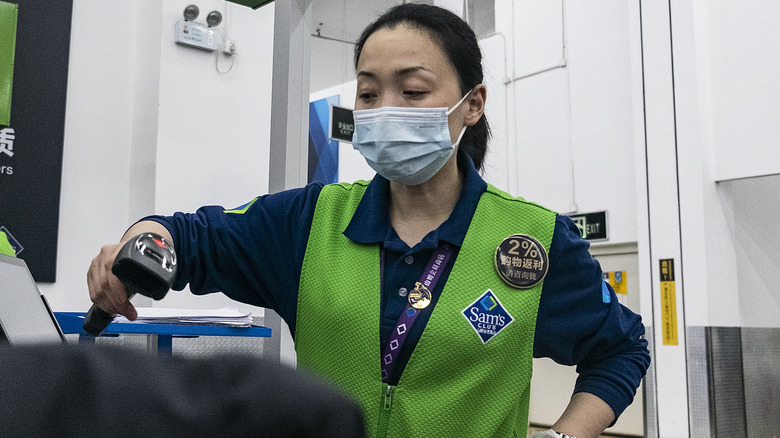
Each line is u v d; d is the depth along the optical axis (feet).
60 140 11.19
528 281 3.69
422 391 3.52
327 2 19.62
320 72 23.27
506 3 23.82
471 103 4.16
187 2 12.19
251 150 12.82
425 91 3.85
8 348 0.78
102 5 11.93
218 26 12.60
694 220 18.81
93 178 11.62
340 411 0.80
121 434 0.74
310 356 3.75
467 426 3.57
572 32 22.07
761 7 18.30
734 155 18.63
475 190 3.92
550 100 22.45
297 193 4.11
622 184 20.61
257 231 3.96
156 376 0.78
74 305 11.26
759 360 19.20
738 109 18.61
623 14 20.97
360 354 3.56
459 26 3.99
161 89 11.79
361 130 3.96
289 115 8.35
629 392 4.01
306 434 0.79
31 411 0.74
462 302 3.60
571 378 22.21
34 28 11.06
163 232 3.67
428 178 3.89
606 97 21.16
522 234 3.81
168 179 11.78
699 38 19.24
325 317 3.67
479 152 4.49
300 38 8.53
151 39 12.01
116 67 12.03
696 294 18.65
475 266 3.69
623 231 20.49
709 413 18.16
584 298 3.87
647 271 19.56
